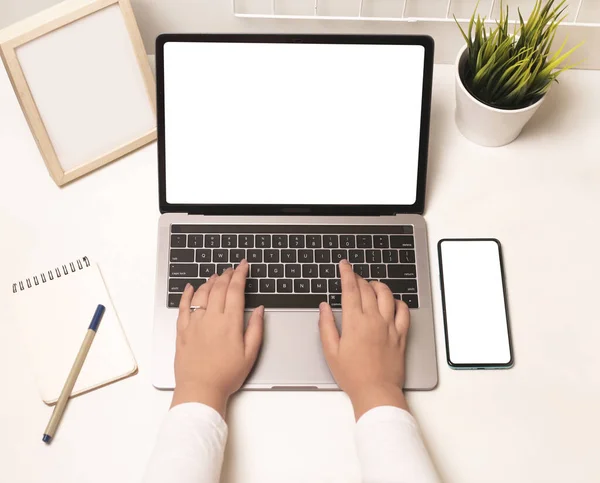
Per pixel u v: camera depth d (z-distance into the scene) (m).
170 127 0.72
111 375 0.68
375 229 0.74
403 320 0.69
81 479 0.65
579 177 0.78
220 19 0.78
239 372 0.66
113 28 0.71
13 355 0.69
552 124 0.81
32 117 0.71
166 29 0.80
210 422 0.62
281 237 0.73
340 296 0.71
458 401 0.68
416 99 0.72
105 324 0.70
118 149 0.77
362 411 0.64
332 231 0.73
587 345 0.70
